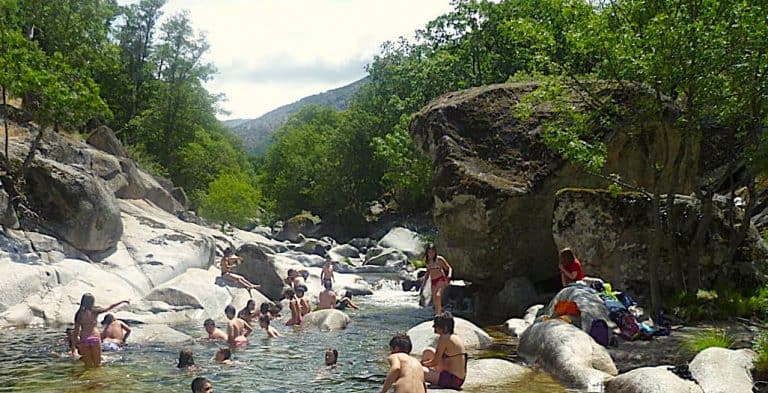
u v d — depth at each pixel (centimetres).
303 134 7638
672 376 800
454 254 1802
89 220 1816
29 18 3538
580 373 907
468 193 1700
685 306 1321
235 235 3441
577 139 1384
